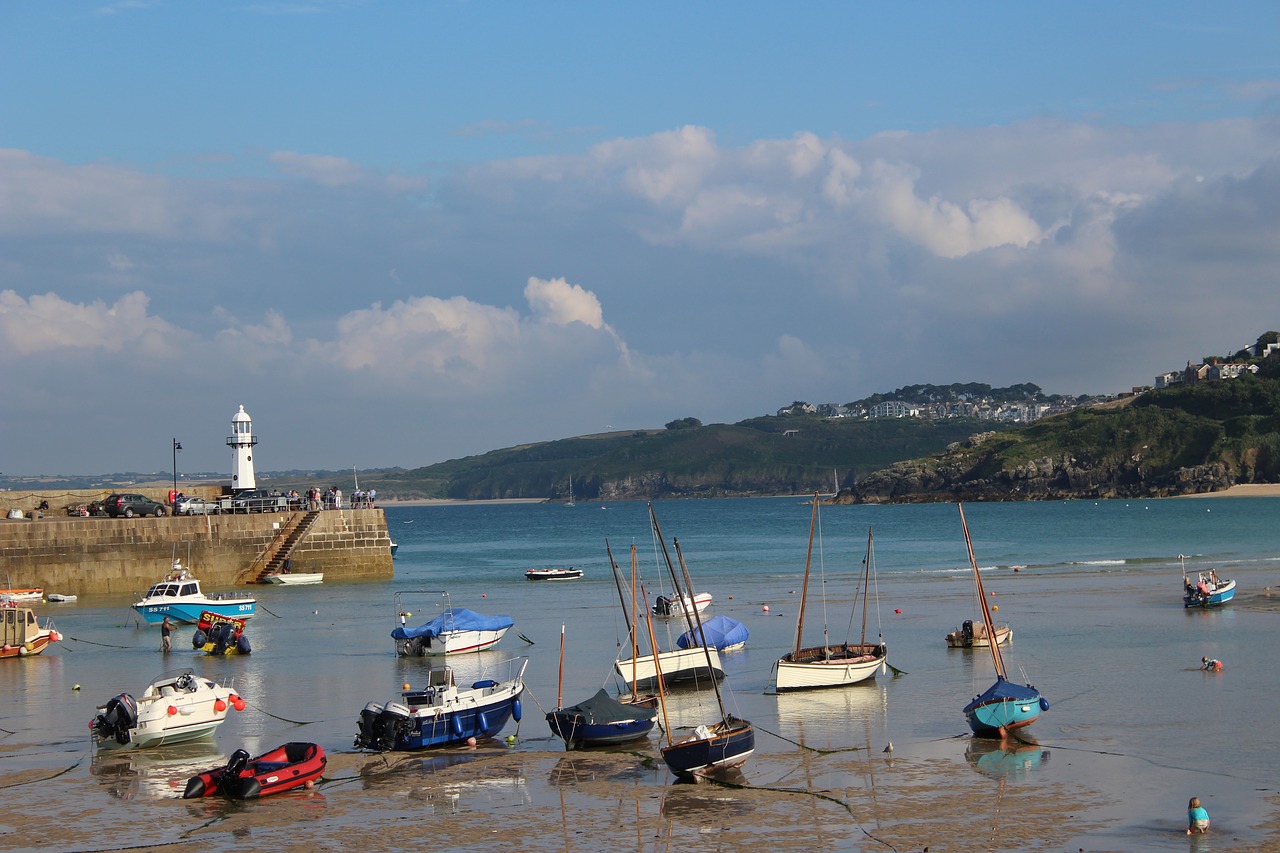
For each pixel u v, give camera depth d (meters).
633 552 42.00
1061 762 31.47
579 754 33.91
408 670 49.56
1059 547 115.19
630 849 25.62
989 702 34.25
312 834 26.95
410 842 26.34
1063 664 46.44
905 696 41.03
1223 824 26.11
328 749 35.06
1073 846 25.00
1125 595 71.25
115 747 35.56
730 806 28.50
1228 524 152.12
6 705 42.91
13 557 75.62
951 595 73.12
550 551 135.75
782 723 37.12
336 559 87.88
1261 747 32.44
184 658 53.88
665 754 30.78
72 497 84.75
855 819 27.22
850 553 115.06
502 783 30.98
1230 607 63.47
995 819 26.88
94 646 58.19
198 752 35.09
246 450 91.06
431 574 99.88
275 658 53.44
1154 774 30.09
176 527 81.25
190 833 27.14
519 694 37.19
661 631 60.97
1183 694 39.84
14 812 28.91
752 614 66.50
